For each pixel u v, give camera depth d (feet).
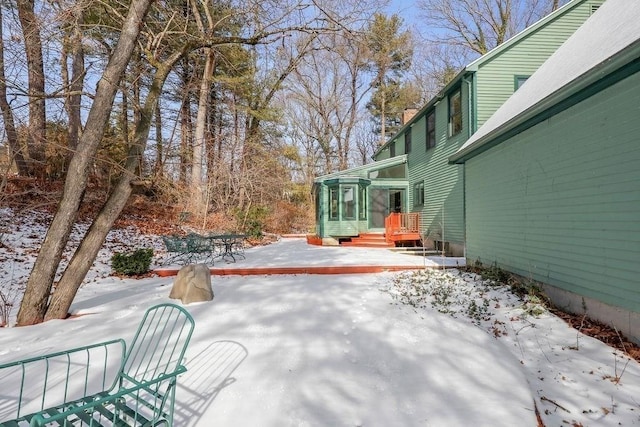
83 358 11.25
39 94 16.62
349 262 29.68
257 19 26.40
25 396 8.92
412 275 24.29
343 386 9.62
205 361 11.05
